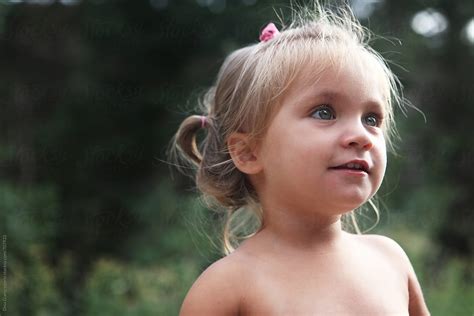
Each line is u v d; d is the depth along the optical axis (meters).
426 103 6.47
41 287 4.61
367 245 1.56
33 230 4.89
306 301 1.35
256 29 5.39
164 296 5.19
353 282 1.40
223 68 1.75
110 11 5.88
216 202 1.86
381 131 1.44
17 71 6.03
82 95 5.98
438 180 6.64
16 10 5.81
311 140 1.35
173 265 5.43
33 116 6.06
